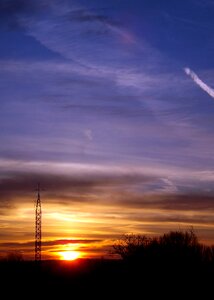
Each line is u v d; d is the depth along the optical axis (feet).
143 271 186.29
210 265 184.03
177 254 186.39
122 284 188.24
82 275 204.13
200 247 190.60
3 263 229.86
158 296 178.29
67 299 189.47
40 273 215.92
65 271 211.82
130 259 190.70
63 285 204.64
